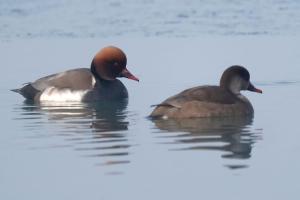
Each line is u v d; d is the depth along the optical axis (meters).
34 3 27.11
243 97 14.62
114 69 16.98
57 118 14.63
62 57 20.48
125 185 10.44
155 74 18.50
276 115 14.33
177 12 25.69
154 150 11.98
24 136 13.11
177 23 24.22
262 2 26.98
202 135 12.84
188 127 13.41
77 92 16.70
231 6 26.47
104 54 16.95
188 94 14.18
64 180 10.70
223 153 11.75
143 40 22.17
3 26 24.25
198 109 13.98
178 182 10.52
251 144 12.23
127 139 12.68
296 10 25.56
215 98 14.15
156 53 20.59
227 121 13.85
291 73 18.12
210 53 20.42
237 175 10.74
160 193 10.13
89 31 23.41
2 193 10.27
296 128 13.25
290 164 11.17
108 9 26.25
